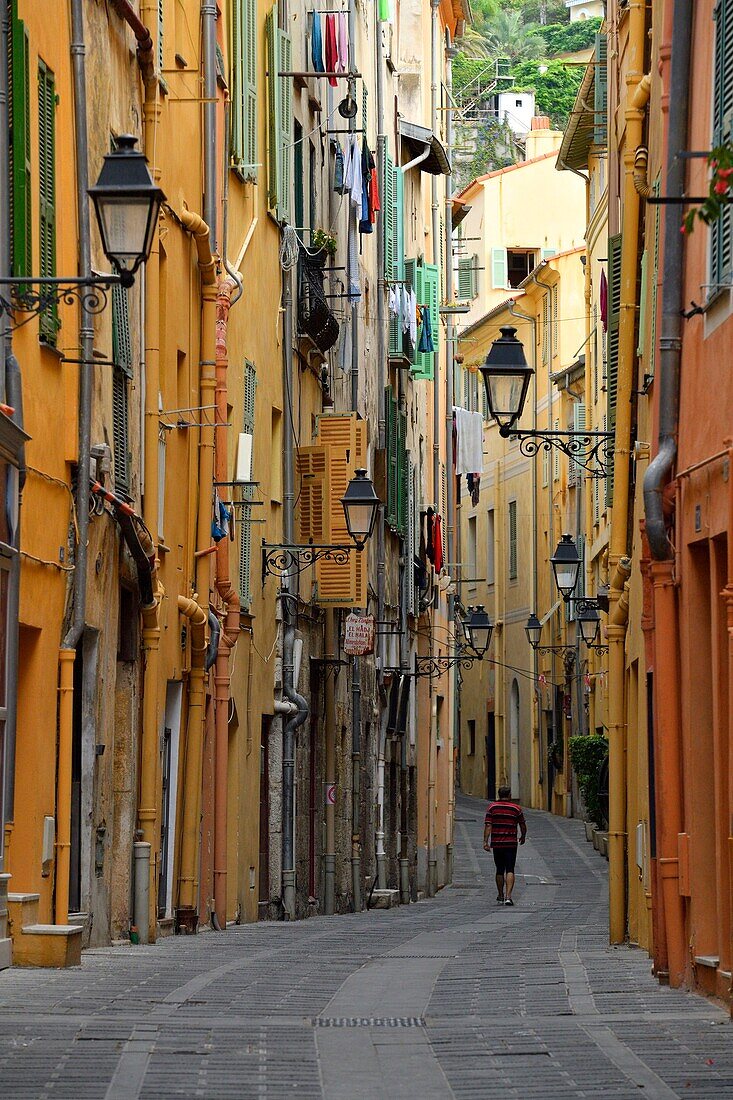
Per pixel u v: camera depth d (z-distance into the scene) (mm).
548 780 97250
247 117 35531
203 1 31875
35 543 21094
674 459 21625
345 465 41812
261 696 37594
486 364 26891
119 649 26312
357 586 42594
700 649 20469
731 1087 12789
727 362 18688
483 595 110188
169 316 29172
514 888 60469
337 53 44531
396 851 57406
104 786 24656
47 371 21594
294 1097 12438
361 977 21203
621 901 28938
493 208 114312
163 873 29375
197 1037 15227
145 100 27234
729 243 18812
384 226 58219
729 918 18328
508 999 18703
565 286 91500
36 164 21109
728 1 19219
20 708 21266
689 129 21625
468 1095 12555
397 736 58156
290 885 39062
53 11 22062
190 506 30766
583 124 60188
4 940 19922
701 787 20141
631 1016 17156
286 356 40438
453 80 151500
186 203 30594
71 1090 12477
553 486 92438
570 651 89312
